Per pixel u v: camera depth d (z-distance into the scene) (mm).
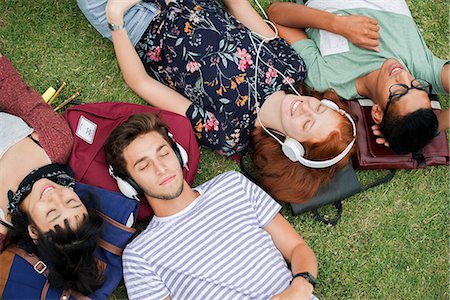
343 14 2455
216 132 2326
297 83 2412
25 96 2162
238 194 2234
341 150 2234
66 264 1949
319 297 2412
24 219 2031
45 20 2406
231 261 2139
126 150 2066
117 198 2178
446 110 2377
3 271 2070
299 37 2537
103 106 2273
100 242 2139
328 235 2465
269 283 2145
